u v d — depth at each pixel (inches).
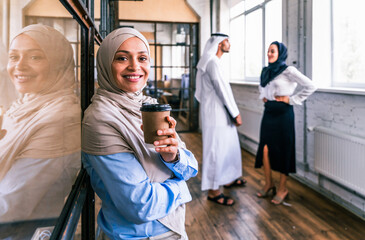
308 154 129.5
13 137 12.4
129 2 234.2
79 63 33.2
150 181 33.9
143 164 32.9
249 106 191.2
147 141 30.2
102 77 33.9
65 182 23.9
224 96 107.3
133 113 33.9
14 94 12.4
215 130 110.7
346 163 100.7
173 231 34.9
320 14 123.8
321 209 107.0
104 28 73.4
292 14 138.3
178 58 249.3
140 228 33.4
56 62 19.7
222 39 108.3
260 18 189.2
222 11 237.9
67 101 24.3
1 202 11.3
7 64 11.6
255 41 198.1
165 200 32.7
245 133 190.4
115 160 30.6
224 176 114.9
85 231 39.0
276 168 113.1
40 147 16.4
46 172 17.7
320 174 122.1
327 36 125.0
